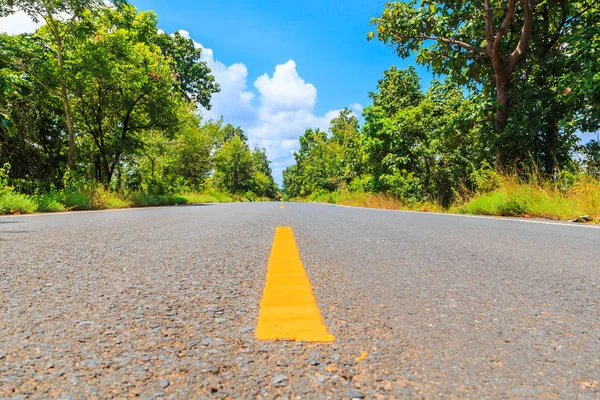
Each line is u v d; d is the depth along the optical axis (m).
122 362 0.79
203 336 0.95
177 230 3.74
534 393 0.69
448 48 12.66
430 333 0.99
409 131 16.78
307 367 0.78
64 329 0.99
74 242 2.76
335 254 2.35
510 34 11.64
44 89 13.30
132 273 1.72
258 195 69.00
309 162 57.59
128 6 14.48
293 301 1.28
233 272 1.77
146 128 18.09
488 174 10.03
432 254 2.37
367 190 21.53
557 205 6.61
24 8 12.12
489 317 1.13
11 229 3.78
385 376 0.74
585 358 0.85
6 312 1.12
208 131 32.38
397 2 12.56
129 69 15.41
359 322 1.07
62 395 0.65
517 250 2.56
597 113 8.86
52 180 13.75
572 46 9.87
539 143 10.54
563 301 1.32
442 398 0.66
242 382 0.71
